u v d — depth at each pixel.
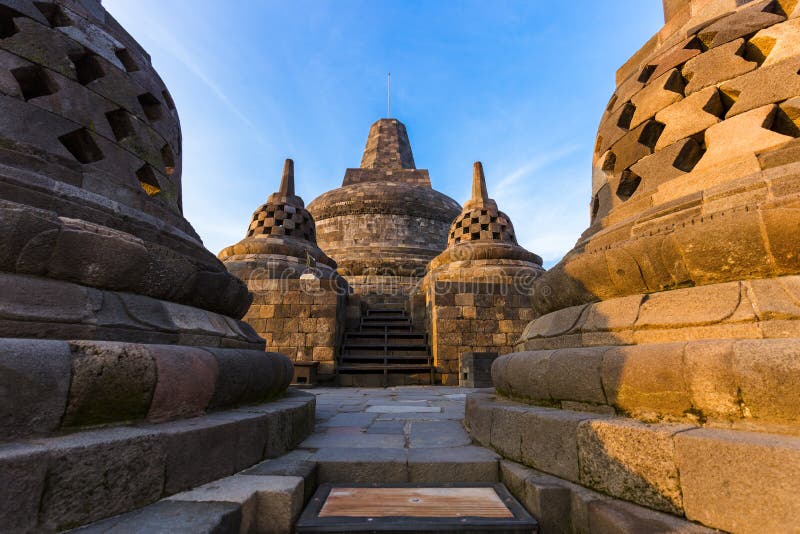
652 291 3.15
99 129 3.43
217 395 3.01
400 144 35.75
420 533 2.38
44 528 1.66
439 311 12.80
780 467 1.70
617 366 2.71
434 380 12.33
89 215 2.94
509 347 12.62
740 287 2.58
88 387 2.09
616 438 2.38
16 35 3.04
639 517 2.09
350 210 27.80
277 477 2.70
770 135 3.07
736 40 3.53
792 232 2.41
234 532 2.09
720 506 1.87
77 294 2.56
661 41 4.48
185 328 3.22
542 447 2.89
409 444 3.88
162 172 4.12
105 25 3.85
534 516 2.54
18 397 1.82
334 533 2.38
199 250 4.03
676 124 3.72
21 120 2.90
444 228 28.67
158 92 4.28
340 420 5.29
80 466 1.82
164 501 2.18
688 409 2.33
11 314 2.18
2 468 1.55
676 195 3.47
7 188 2.56
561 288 3.96
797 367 1.94
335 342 12.73
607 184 4.46
